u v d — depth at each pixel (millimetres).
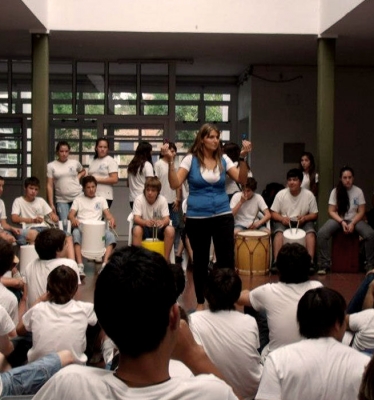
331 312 2328
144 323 1167
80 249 7297
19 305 4770
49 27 7875
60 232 4770
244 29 7977
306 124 11023
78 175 8188
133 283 1166
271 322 3477
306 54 9703
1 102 10477
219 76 11992
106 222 7836
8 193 10469
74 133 10516
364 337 3225
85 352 3990
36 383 3059
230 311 3133
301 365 2234
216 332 3045
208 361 1611
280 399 2238
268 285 3549
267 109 10961
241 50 9375
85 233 7254
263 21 7977
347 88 11086
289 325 3408
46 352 3539
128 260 1194
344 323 2391
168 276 1202
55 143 10508
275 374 2250
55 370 3148
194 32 7992
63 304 3641
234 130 12094
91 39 8547
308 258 3492
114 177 8211
